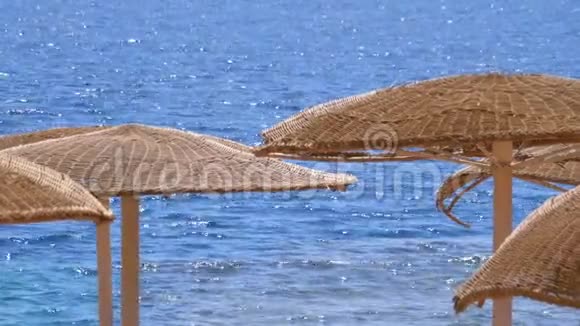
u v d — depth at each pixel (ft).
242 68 583.58
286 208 233.55
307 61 626.23
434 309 155.02
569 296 52.90
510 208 84.99
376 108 83.15
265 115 402.72
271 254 192.95
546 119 78.59
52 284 172.14
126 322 91.61
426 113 80.79
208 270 179.93
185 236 209.77
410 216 227.40
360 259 187.73
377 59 645.51
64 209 65.67
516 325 144.15
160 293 164.55
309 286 168.76
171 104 428.97
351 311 155.22
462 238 206.18
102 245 87.76
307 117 85.25
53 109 413.80
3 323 152.76
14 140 101.55
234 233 212.43
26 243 198.90
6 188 66.74
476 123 78.64
